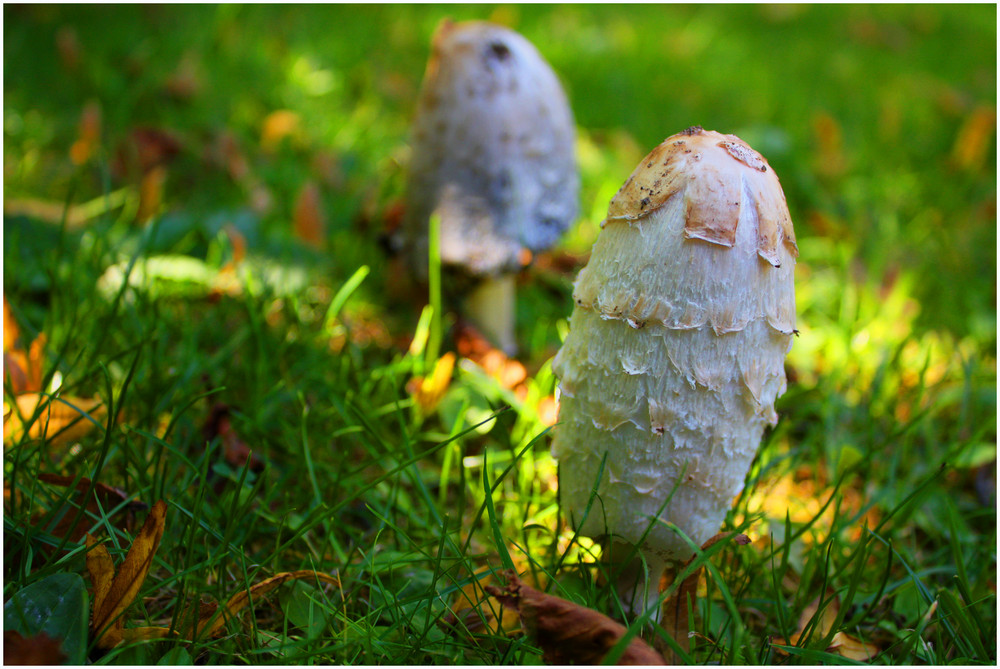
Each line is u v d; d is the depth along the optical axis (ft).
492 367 1.46
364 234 1.73
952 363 1.61
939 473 1.16
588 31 3.01
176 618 1.10
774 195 1.09
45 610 1.07
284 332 1.43
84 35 2.25
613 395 1.10
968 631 1.14
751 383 1.09
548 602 1.08
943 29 3.90
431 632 1.13
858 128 2.56
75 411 1.24
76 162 1.79
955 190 2.15
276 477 1.30
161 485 1.20
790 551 1.27
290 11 2.74
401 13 2.97
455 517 1.29
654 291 1.08
